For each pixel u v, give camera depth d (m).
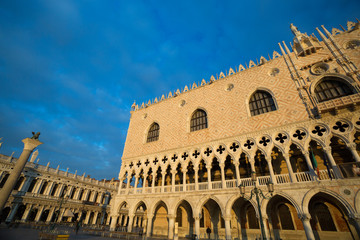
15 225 31.02
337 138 21.03
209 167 25.17
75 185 52.09
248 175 24.86
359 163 17.33
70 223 44.59
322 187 17.97
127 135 38.06
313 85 22.72
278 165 23.55
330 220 19.75
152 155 31.59
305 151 19.88
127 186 31.66
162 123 34.34
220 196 22.55
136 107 41.31
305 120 21.30
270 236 21.52
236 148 24.47
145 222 32.62
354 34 23.25
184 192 25.44
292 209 21.86
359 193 16.42
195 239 22.06
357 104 19.03
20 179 42.44
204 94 32.06
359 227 15.64
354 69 21.17
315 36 25.73
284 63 26.48
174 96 36.19
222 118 27.58
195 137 28.59
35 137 20.84
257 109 25.92
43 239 18.23
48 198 45.06
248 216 24.00
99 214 56.81
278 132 22.36
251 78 28.30
